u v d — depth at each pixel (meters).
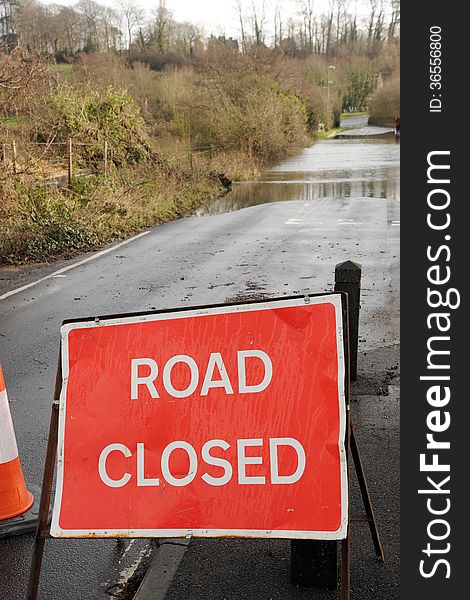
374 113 103.00
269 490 3.90
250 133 48.69
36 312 11.28
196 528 3.94
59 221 17.86
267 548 4.68
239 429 3.97
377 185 32.31
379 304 11.09
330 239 17.55
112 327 4.19
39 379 8.20
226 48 56.91
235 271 13.91
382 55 116.56
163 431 4.07
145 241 18.47
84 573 4.55
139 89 51.72
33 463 6.03
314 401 3.91
